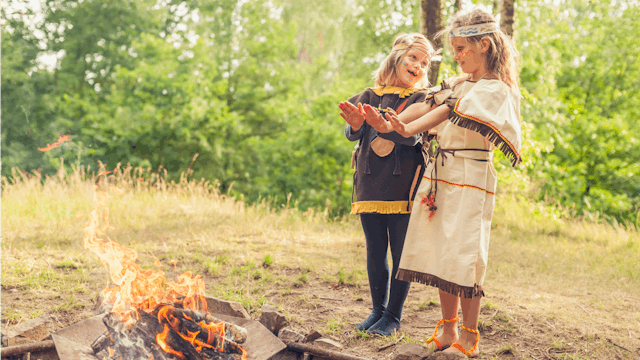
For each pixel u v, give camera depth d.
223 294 3.49
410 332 2.97
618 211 12.94
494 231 8.94
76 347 2.19
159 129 17.52
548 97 10.03
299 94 21.25
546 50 10.39
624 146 13.17
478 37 2.33
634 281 4.88
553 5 10.80
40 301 3.10
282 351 2.43
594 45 14.05
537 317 3.29
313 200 13.45
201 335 2.36
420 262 2.44
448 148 2.45
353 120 2.36
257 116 21.25
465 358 2.20
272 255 4.70
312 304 3.46
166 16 21.92
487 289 4.09
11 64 17.59
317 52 24.14
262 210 8.19
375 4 16.53
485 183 2.39
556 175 12.37
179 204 7.47
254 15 21.25
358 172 2.96
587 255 6.53
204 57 19.42
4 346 2.22
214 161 19.47
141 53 18.94
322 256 4.93
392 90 2.87
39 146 16.73
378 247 2.97
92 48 19.48
